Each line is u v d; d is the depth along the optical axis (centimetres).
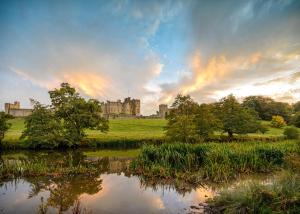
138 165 2378
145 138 5403
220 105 5634
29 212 1302
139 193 1619
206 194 1532
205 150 2316
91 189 1730
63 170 2278
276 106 11481
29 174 2148
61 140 4622
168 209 1303
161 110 15250
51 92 5122
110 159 3266
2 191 1705
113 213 1263
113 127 8975
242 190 1195
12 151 4362
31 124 4628
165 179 1969
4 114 4662
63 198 1520
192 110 4344
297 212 959
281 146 2619
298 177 1281
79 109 5116
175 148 2452
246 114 5391
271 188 1155
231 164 2130
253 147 2505
